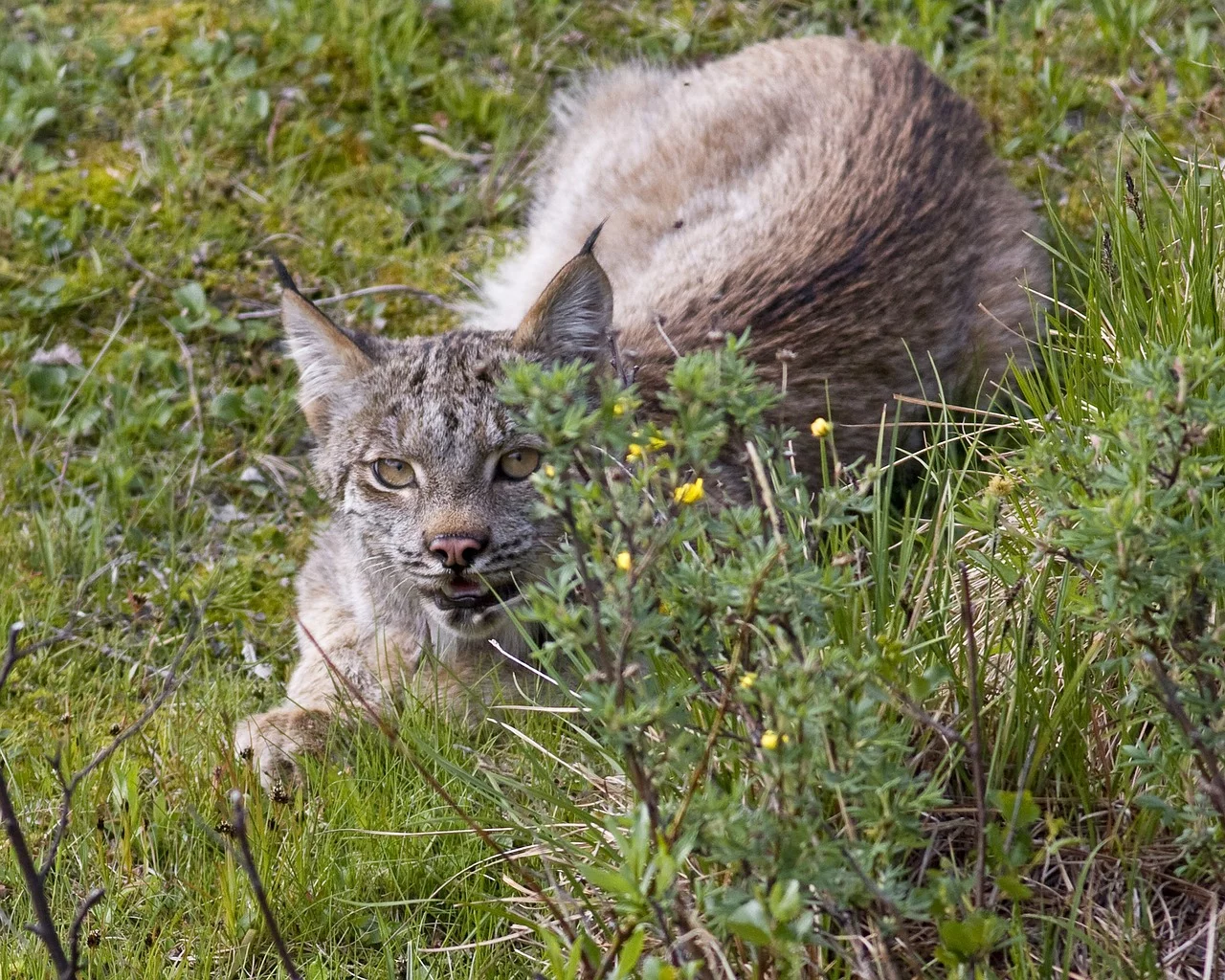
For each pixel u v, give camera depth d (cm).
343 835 768
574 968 538
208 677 926
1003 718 668
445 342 878
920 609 677
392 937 725
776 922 498
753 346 946
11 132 1296
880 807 553
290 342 915
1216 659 645
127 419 1109
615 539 564
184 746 858
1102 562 598
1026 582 739
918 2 1369
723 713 566
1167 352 589
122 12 1428
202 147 1308
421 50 1402
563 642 554
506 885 722
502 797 703
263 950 729
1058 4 1384
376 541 865
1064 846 649
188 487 1091
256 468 1108
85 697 921
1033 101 1298
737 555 631
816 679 546
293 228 1262
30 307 1180
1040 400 909
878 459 748
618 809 707
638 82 1318
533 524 833
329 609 944
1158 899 645
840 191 1054
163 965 715
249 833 757
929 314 1012
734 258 1023
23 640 959
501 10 1428
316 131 1330
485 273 1242
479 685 877
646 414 898
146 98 1350
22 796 828
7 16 1423
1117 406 809
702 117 1202
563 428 551
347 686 775
